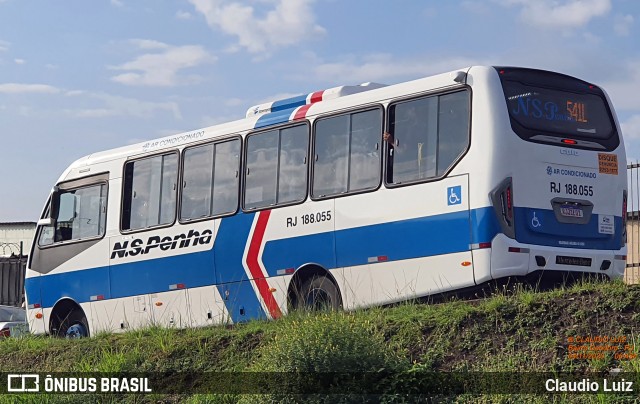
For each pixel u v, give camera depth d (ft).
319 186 57.11
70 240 72.38
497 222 49.70
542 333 40.70
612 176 54.13
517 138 50.83
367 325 43.60
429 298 51.93
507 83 51.52
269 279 59.31
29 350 58.90
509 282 50.14
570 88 53.67
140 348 52.60
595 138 53.98
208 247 62.95
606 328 39.75
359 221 54.80
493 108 50.65
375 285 53.83
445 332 42.70
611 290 41.93
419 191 52.31
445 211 51.19
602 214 53.42
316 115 58.03
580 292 42.63
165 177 66.69
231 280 61.46
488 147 50.24
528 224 50.55
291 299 58.13
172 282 65.05
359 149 55.47
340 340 41.16
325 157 57.11
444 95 52.29
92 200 71.46
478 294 51.37
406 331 43.39
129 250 68.13
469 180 50.47
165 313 65.51
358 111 55.83
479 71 51.42
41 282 73.97
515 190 50.31
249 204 60.95
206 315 62.90
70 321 72.74
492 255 49.44
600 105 54.65
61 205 73.41
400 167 53.42
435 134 52.24
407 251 52.47
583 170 53.01
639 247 70.33
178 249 64.90
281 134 59.88
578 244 52.19
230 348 48.73
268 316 59.06
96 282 70.23
